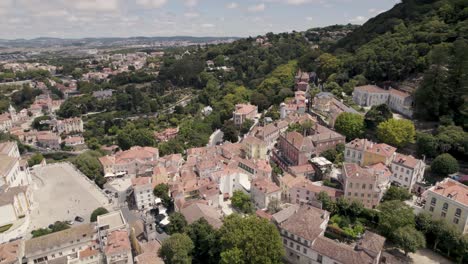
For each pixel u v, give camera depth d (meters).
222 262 90.38
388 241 101.88
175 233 103.00
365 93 192.62
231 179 143.50
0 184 129.38
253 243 87.88
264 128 181.12
